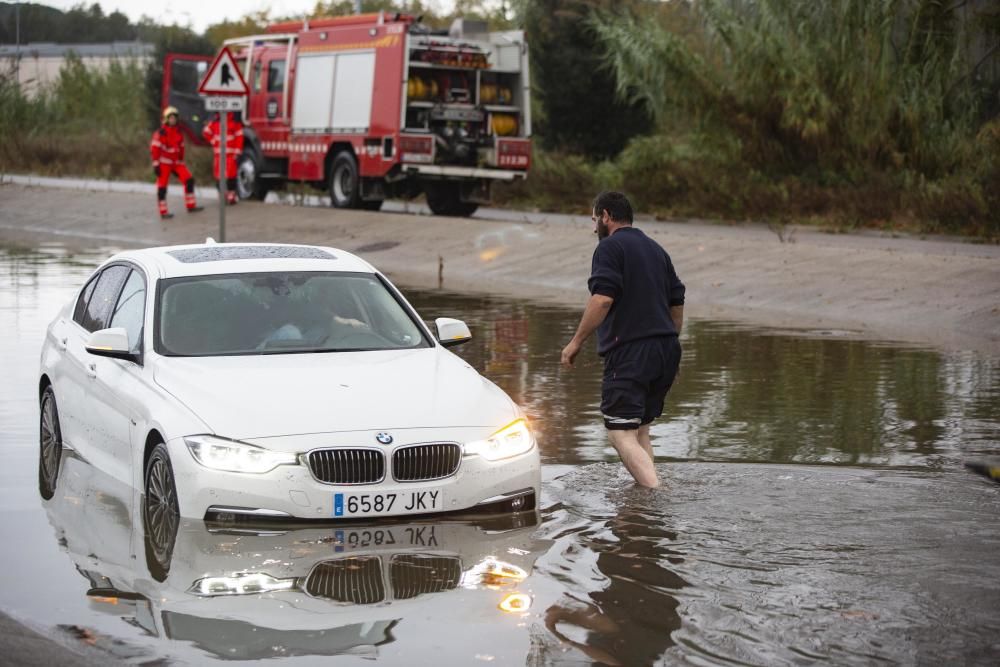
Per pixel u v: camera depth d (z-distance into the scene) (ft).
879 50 101.86
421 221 89.04
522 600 19.27
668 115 112.88
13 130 172.45
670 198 106.11
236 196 110.01
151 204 106.42
